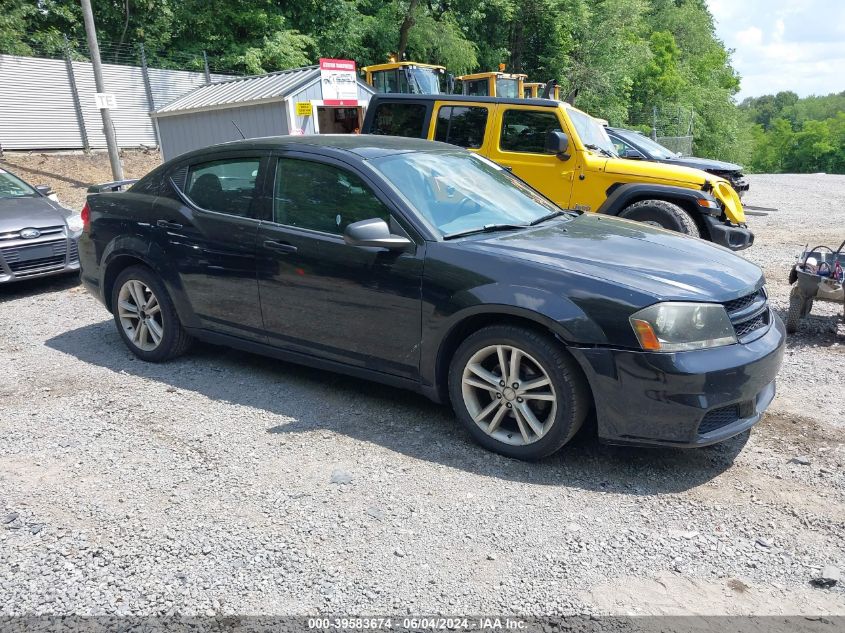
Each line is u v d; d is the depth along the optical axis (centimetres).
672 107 4756
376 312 383
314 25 2905
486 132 826
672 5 5516
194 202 468
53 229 768
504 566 268
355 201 397
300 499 316
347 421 401
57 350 547
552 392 335
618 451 364
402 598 250
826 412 410
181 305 474
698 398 312
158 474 341
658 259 360
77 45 2300
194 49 2692
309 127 1612
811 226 1195
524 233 393
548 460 354
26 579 262
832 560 271
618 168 770
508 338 341
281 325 427
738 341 329
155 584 259
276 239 418
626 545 282
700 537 287
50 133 2022
